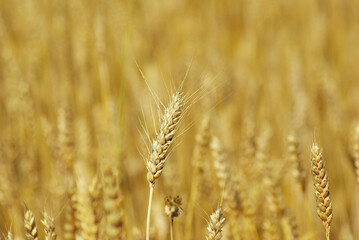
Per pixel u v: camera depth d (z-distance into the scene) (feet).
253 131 12.35
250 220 10.27
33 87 18.35
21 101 14.34
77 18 19.17
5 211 11.34
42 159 14.78
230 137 14.87
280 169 12.61
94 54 19.81
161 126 6.73
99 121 15.78
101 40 16.12
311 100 17.71
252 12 27.55
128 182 13.91
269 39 25.03
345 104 19.57
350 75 24.02
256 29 26.66
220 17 29.01
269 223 10.51
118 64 21.44
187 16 28.76
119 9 21.56
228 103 17.21
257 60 24.16
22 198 12.00
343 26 28.50
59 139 11.69
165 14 27.71
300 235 12.07
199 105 14.64
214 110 14.25
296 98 16.60
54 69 19.90
